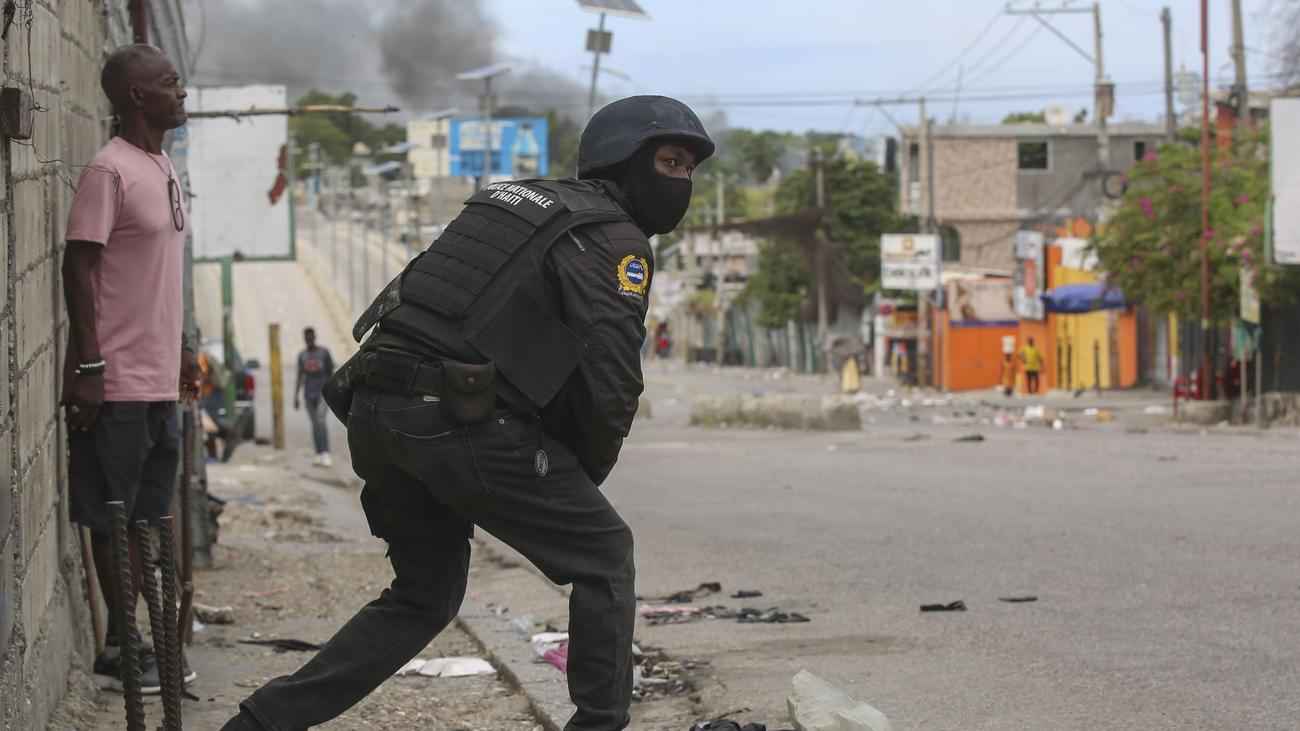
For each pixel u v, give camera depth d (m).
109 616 5.16
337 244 131.00
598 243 3.44
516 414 3.41
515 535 3.49
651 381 56.91
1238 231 25.58
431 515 3.73
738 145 130.88
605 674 3.53
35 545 4.18
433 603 3.79
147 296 4.91
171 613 3.66
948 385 47.00
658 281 89.00
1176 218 27.56
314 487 14.73
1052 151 55.72
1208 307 26.70
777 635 6.55
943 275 53.19
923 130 49.53
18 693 3.71
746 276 87.19
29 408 4.14
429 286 3.48
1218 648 5.91
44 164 4.50
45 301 4.60
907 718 4.96
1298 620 6.45
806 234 49.97
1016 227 55.81
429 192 115.88
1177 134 37.62
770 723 4.93
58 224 4.95
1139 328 38.78
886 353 56.66
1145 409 29.75
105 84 5.00
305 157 188.25
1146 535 9.47
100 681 5.08
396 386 3.44
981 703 5.13
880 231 59.47
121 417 4.87
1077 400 35.00
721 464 17.28
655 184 3.64
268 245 21.03
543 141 76.19
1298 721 4.76
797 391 47.16
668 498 13.21
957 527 10.26
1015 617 6.78
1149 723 4.80
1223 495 11.82
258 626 6.91
